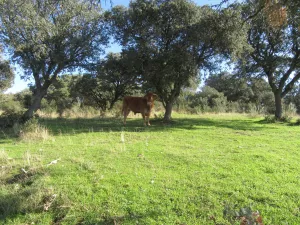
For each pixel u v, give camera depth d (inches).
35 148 307.3
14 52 639.1
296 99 1201.4
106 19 650.2
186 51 537.3
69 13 554.3
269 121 634.8
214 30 466.6
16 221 159.2
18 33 557.9
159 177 208.1
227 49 534.3
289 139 372.5
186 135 404.5
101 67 766.5
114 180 202.7
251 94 1407.5
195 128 491.5
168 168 230.2
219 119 701.3
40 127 433.7
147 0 542.6
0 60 757.3
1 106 1089.4
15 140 366.9
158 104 1093.8
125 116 559.5
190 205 166.1
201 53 580.4
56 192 186.1
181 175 211.6
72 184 197.6
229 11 214.8
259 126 540.1
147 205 167.8
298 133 434.9
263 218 149.9
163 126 524.1
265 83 932.6
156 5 541.3
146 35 563.2
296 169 226.4
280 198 170.9
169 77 546.3
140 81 682.2
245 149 301.4
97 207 168.2
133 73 625.3
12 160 254.7
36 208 170.9
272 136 398.6
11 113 584.1
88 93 962.7
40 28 520.7
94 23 680.4
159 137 384.5
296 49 705.0
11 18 475.5
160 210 161.8
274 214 153.6
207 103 1192.8
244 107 1208.2
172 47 543.5
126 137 384.8
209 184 192.5
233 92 1448.1
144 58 576.4
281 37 668.1
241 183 194.4
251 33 681.0
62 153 280.1
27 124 428.8
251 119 711.1
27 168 227.3
